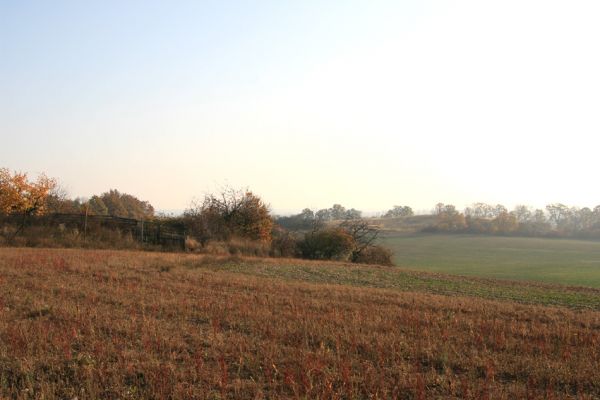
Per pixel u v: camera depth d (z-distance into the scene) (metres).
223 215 54.00
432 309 17.72
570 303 21.84
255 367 10.11
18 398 8.27
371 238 57.75
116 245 41.53
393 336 12.70
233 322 13.73
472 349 11.81
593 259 86.50
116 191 98.31
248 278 24.27
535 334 13.83
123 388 8.80
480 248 110.94
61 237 41.00
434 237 141.50
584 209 176.38
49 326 12.27
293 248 52.62
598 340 13.25
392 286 26.59
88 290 17.66
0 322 12.53
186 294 18.20
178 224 49.81
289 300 17.72
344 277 29.77
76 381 9.08
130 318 13.61
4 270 21.70
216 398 8.51
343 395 8.83
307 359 10.12
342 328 13.59
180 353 10.90
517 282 32.41
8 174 42.16
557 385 9.80
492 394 9.03
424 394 8.86
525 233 152.88
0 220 43.84
